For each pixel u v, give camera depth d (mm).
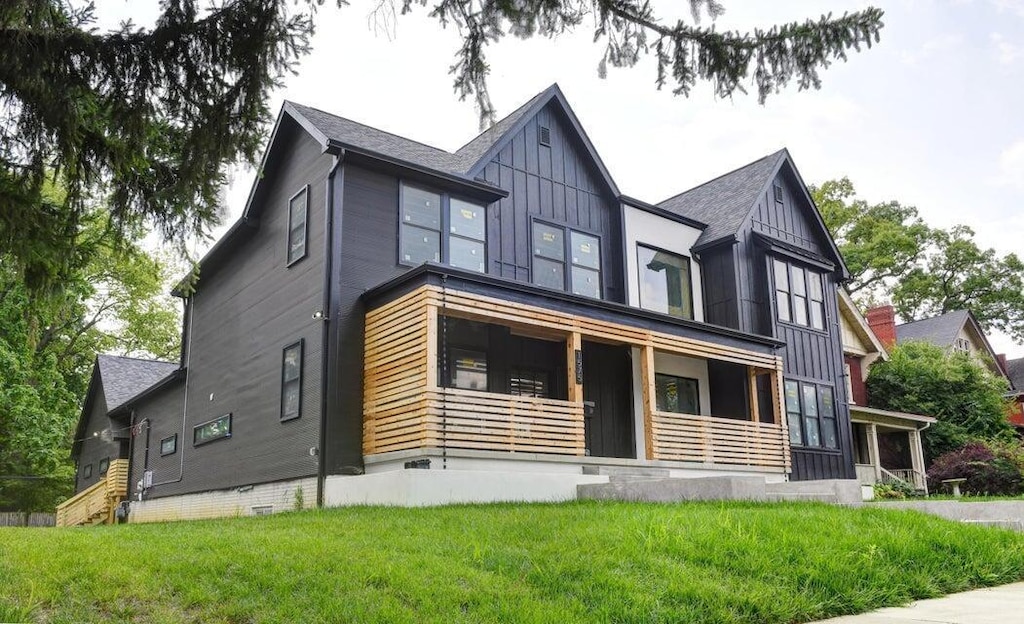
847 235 44312
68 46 5320
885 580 6051
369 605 5004
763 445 17000
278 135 15820
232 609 4957
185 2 5320
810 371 20031
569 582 5520
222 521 10031
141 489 21016
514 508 9539
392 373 12656
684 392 18188
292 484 13617
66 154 5688
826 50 5293
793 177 21844
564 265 16984
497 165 16359
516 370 15516
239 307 16969
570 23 5371
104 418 25219
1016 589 6562
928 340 32656
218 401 17281
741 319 18641
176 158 6098
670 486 10789
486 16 5305
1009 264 45812
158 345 37250
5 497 29766
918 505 10297
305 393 13695
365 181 14148
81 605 5039
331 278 13477
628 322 14844
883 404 28328
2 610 4809
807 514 8070
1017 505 9766
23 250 6012
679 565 5918
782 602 5352
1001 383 29000
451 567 5895
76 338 32406
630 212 18438
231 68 5527
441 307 12266
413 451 11789
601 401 16547
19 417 22984
